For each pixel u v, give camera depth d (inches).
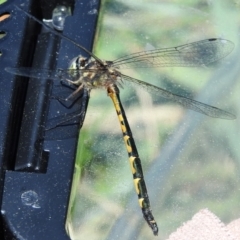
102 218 25.3
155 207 25.4
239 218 25.3
